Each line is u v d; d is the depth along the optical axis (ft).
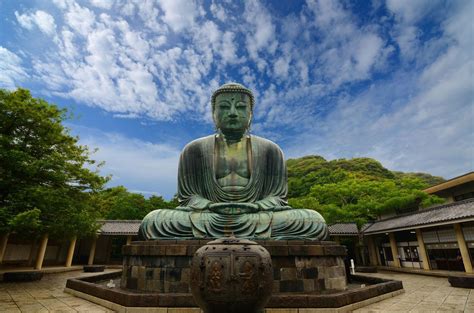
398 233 90.17
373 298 32.19
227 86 43.60
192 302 25.93
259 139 44.16
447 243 72.33
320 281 31.19
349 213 89.15
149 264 31.55
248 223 35.42
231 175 41.91
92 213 60.13
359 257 107.76
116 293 28.60
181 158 43.80
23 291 41.65
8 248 78.43
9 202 48.39
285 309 25.66
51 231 51.78
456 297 36.35
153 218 36.14
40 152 54.80
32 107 52.13
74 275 68.54
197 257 17.88
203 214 36.37
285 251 31.01
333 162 187.93
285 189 42.75
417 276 67.67
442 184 98.68
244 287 16.52
